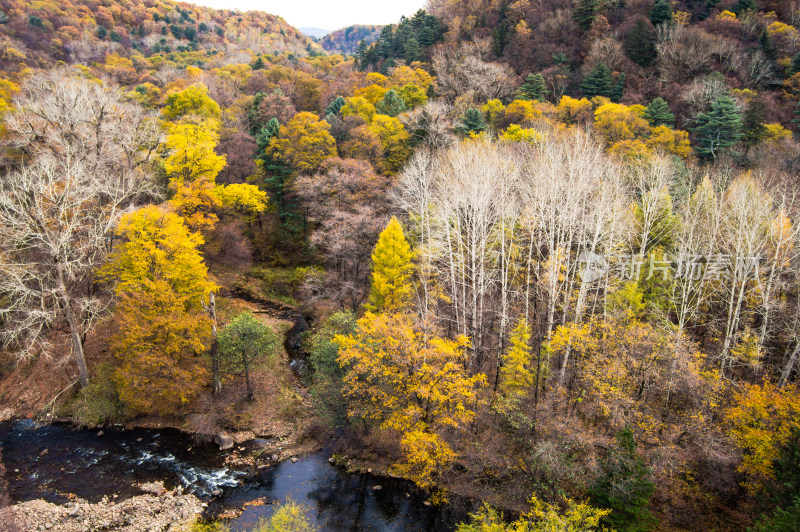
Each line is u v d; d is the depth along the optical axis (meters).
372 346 24.75
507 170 32.44
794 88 57.81
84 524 20.69
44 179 30.83
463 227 33.06
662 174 31.42
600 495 19.72
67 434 27.20
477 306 31.45
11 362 32.19
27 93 51.12
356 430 27.25
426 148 43.22
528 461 23.27
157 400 28.02
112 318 31.86
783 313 26.77
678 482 22.05
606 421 23.64
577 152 29.97
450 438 25.31
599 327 25.92
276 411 29.81
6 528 19.95
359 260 37.88
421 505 23.02
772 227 26.36
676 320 32.47
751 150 45.75
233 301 41.66
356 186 40.81
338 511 22.36
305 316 41.62
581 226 28.81
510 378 26.16
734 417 21.67
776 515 16.28
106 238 33.22
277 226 49.56
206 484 23.81
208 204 38.25
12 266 28.59
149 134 41.19
